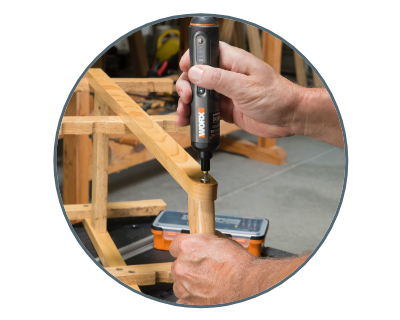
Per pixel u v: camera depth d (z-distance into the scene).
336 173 2.83
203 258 1.07
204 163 1.04
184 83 1.16
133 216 1.66
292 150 3.20
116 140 2.08
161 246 1.49
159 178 2.72
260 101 1.20
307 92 1.23
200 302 1.08
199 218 1.05
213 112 1.04
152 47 4.16
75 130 1.31
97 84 1.48
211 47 1.04
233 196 2.51
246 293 1.06
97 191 1.54
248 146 3.01
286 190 2.60
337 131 1.25
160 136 1.15
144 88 1.59
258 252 1.43
